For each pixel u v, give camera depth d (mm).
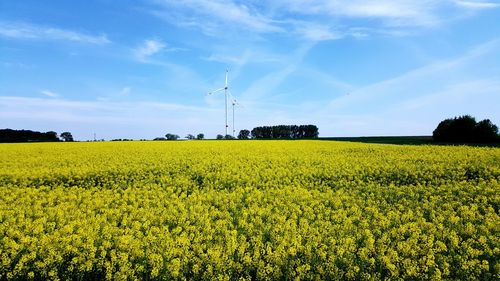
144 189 17016
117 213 12938
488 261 9766
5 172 21031
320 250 9445
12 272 9227
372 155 28250
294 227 11125
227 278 8453
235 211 13570
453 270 9164
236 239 10523
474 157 24688
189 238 10617
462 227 11609
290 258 9461
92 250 9562
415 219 12625
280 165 23391
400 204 14734
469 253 9547
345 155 28516
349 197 15469
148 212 12906
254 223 11938
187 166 23859
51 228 11578
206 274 8664
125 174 20812
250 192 17078
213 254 9148
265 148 34000
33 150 32594
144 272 9094
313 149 33031
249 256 9258
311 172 20750
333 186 18750
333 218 12453
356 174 20562
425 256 9391
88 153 29953
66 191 17500
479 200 15156
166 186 18656
